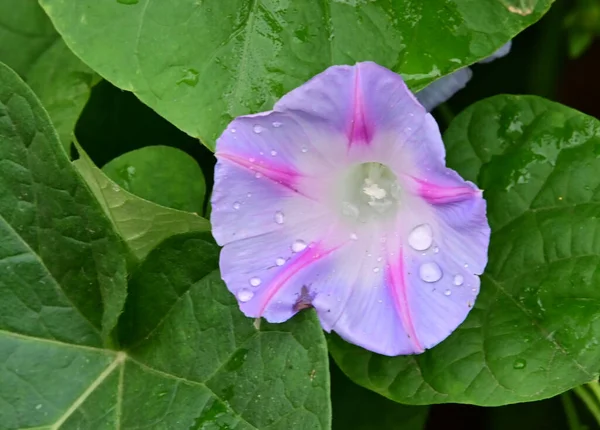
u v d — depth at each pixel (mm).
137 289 275
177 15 275
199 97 275
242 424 264
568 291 284
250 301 263
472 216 257
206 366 270
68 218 268
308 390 261
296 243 270
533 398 276
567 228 288
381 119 258
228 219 261
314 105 256
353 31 276
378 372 290
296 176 266
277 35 276
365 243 276
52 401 274
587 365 277
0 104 261
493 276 292
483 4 274
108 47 275
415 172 262
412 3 275
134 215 282
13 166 265
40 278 272
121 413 274
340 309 273
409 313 269
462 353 286
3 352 272
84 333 278
